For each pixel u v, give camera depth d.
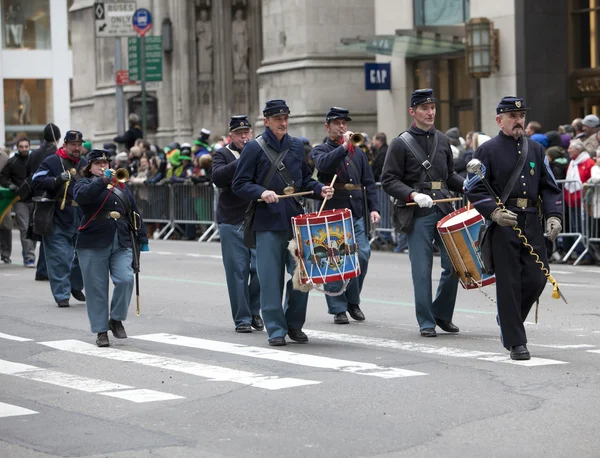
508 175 12.72
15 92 58.97
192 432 9.94
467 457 8.91
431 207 14.65
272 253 14.20
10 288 21.34
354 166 16.50
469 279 13.73
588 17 32.84
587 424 9.83
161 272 23.52
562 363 12.54
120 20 39.06
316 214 13.59
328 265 13.58
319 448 9.29
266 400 11.09
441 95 37.41
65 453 9.34
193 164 33.62
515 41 32.94
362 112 41.72
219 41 50.03
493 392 11.16
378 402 10.85
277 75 42.62
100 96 56.53
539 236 12.81
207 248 29.75
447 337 14.66
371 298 18.89
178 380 12.23
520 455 8.93
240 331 15.53
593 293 18.86
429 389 11.36
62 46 59.25
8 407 11.11
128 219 14.76
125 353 14.02
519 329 12.72
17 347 14.66
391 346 14.02
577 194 23.86
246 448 9.36
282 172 14.14
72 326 16.47
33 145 58.88
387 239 28.33
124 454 9.25
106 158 14.45
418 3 37.53
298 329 14.49
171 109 51.16
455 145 26.72
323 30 41.41
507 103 12.75
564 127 27.41
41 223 18.53
